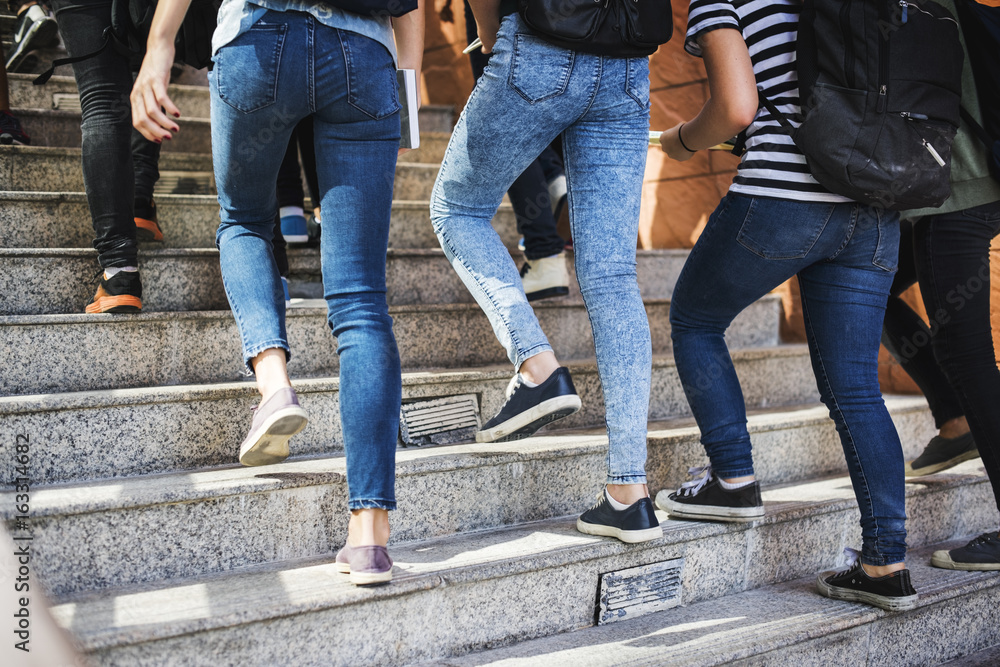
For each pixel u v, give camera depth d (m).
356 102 1.42
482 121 1.59
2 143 2.58
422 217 2.95
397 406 1.46
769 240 1.71
